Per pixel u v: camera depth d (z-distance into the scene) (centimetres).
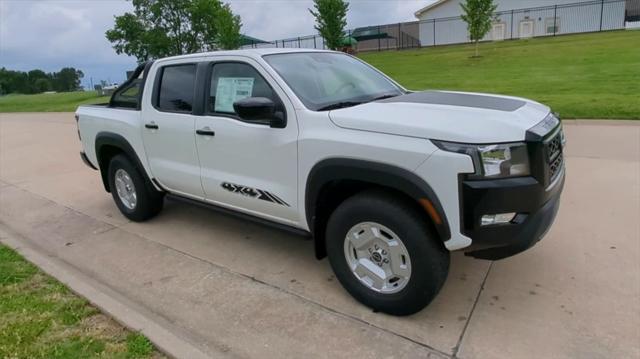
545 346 284
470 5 2578
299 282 382
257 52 390
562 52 2375
